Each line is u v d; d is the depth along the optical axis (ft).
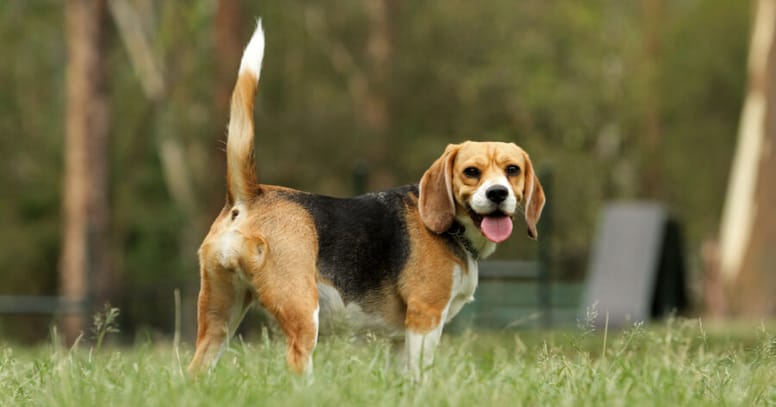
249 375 19.66
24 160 100.37
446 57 98.99
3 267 94.94
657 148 112.68
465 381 19.40
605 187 112.16
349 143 92.38
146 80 95.50
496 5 101.55
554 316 60.59
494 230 20.29
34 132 101.65
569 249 103.24
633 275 59.26
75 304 51.96
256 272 19.31
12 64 99.35
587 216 104.78
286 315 19.30
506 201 20.27
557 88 102.68
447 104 99.35
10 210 97.91
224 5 75.25
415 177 95.35
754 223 77.46
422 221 20.81
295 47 96.53
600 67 110.73
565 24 105.91
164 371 20.21
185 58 94.84
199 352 19.89
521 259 94.07
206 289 19.85
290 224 19.66
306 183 92.94
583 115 105.91
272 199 19.86
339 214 20.39
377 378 19.54
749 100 80.07
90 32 74.38
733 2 112.27
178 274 100.53
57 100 105.81
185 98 94.12
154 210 102.42
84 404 17.39
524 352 24.81
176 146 98.32
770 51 78.13
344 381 18.93
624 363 21.33
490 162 20.67
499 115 102.22
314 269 19.72
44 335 91.25
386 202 20.95
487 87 100.32
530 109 102.01
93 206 74.13
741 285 77.77
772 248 76.89
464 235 20.93
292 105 95.50
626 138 114.52
